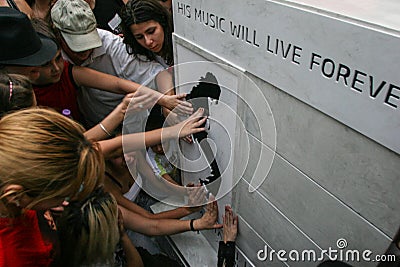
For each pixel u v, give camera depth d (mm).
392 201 820
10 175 768
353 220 937
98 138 1463
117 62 1824
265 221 1296
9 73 1184
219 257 1473
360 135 840
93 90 1831
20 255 905
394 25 719
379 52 729
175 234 1747
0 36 1314
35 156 769
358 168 873
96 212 1017
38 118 823
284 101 1022
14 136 782
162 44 1662
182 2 1314
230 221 1485
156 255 1536
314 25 846
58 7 1647
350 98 816
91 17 1675
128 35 1688
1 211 843
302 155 1025
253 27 1024
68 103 1765
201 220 1548
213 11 1161
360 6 853
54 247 1044
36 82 1586
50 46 1502
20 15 1360
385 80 733
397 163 781
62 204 989
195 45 1302
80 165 833
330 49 825
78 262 1059
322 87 875
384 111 754
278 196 1186
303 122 983
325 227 1031
